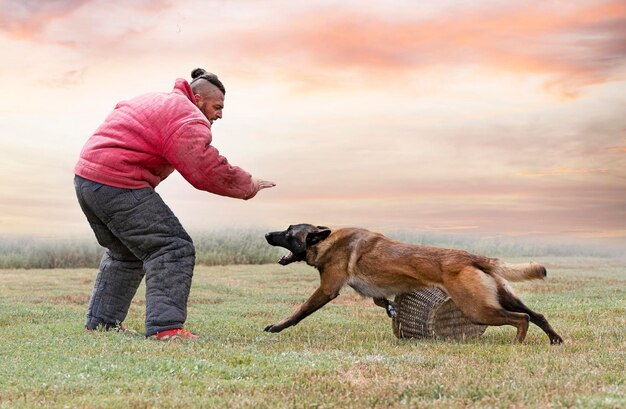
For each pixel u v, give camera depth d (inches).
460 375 190.5
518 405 159.8
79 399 166.1
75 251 755.4
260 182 275.0
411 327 271.4
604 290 482.3
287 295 461.1
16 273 647.1
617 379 189.5
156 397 167.9
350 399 164.9
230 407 158.2
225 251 780.6
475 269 255.6
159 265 264.2
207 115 286.5
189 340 254.4
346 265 275.1
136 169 263.3
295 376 189.6
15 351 232.1
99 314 284.2
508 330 307.7
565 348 245.9
